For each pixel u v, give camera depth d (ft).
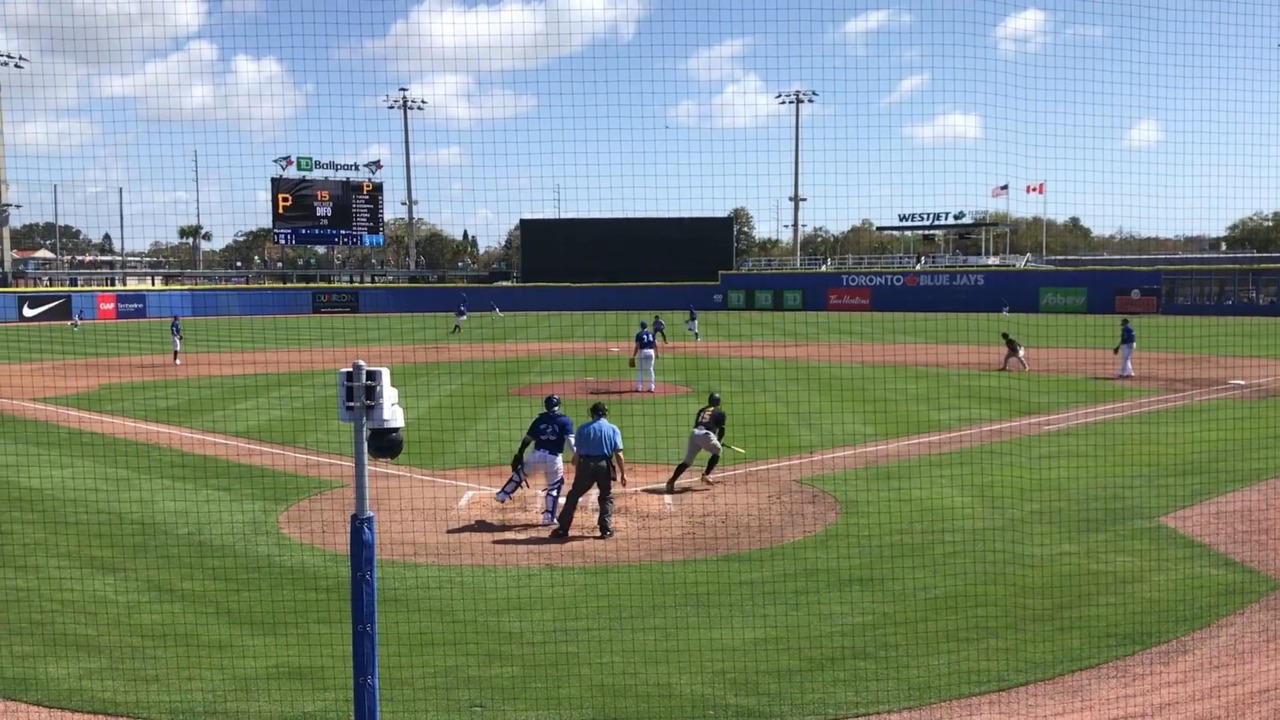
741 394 76.02
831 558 33.63
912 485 43.98
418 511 40.93
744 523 38.42
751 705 22.93
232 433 59.72
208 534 37.35
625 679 24.36
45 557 34.45
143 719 22.67
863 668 24.81
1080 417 62.90
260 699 23.65
